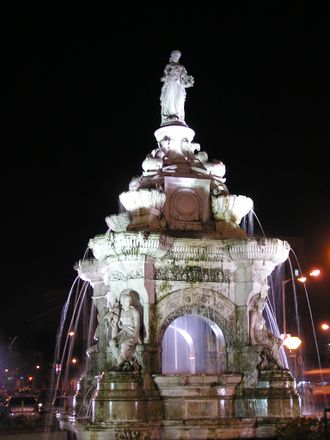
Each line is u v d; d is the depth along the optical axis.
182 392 10.80
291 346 15.71
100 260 12.09
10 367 47.06
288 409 10.83
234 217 12.59
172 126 13.27
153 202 11.83
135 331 10.91
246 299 11.60
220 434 10.23
